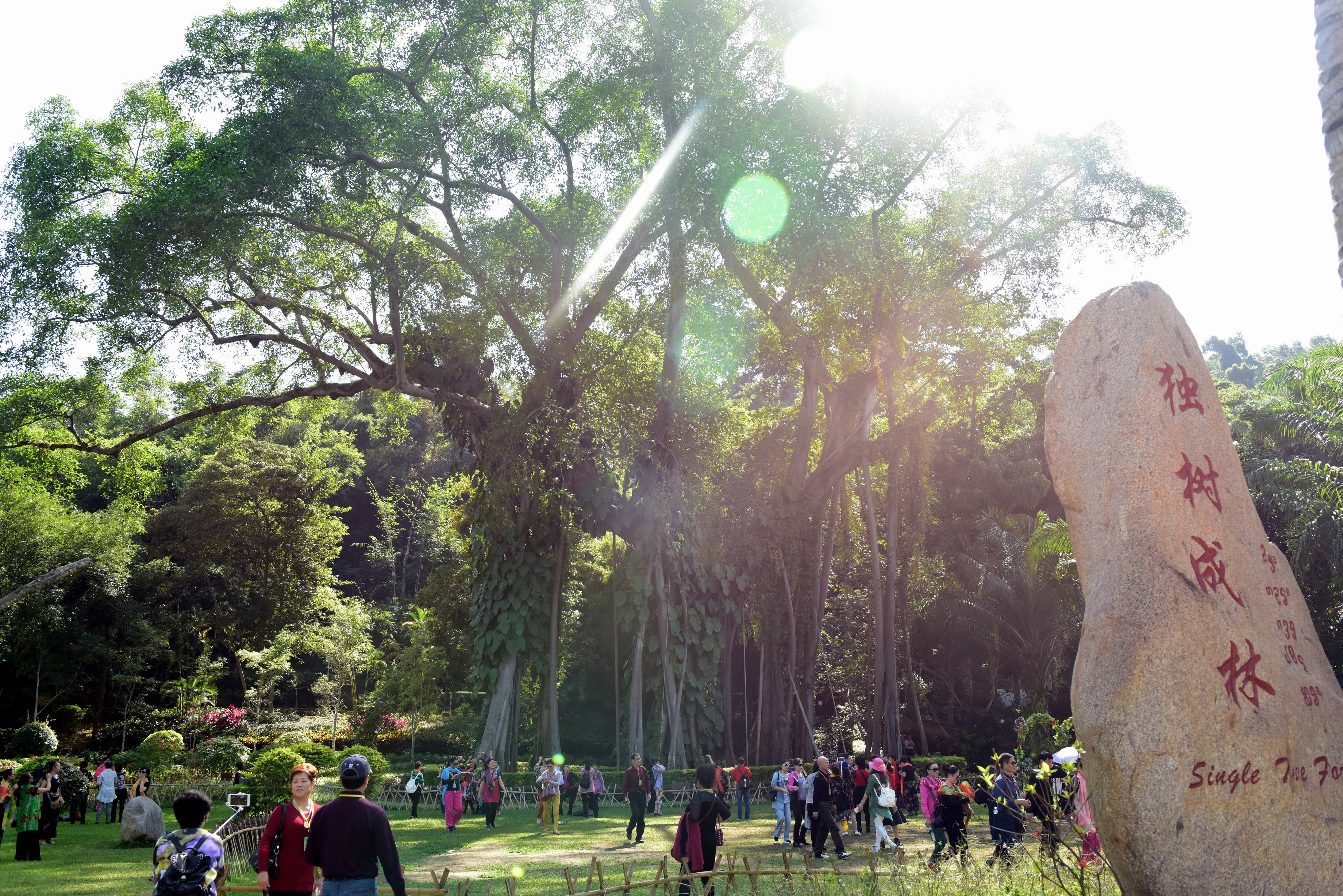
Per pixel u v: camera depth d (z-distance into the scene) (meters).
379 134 21.62
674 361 27.81
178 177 19.59
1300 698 6.25
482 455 27.05
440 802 25.66
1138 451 6.40
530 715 36.19
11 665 42.25
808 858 9.16
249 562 51.12
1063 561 29.95
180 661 47.94
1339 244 6.03
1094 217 26.73
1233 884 5.58
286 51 20.42
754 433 32.22
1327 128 6.18
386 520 59.28
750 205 23.25
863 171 23.97
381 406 33.00
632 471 27.61
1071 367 6.86
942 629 36.59
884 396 31.08
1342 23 6.11
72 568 22.39
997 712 37.41
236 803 15.09
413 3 22.91
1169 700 5.73
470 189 23.50
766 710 28.98
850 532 34.84
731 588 28.81
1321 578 28.05
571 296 25.50
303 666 53.53
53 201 20.52
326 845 5.60
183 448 54.78
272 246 22.06
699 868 9.01
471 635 41.62
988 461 37.75
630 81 24.45
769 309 27.95
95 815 24.67
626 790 16.81
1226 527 6.53
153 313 22.34
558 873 12.71
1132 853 5.63
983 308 29.06
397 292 22.22
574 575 36.41
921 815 22.11
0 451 24.78
